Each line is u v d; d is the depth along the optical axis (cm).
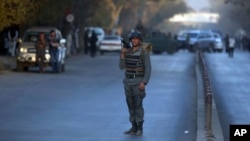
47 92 4731
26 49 6694
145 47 2931
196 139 2797
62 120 3366
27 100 4216
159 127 3184
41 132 2989
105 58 10669
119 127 3158
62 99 4300
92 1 11981
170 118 3484
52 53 6706
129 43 2953
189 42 14462
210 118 2830
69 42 10462
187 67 8269
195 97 4541
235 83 5981
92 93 4719
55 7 8206
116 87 5238
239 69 8125
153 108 3897
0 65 6869
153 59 10406
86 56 11206
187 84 5659
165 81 5962
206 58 11056
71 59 10094
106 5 15638
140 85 2908
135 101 2944
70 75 6525
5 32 8788
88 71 7244
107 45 12438
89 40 12081
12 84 5334
